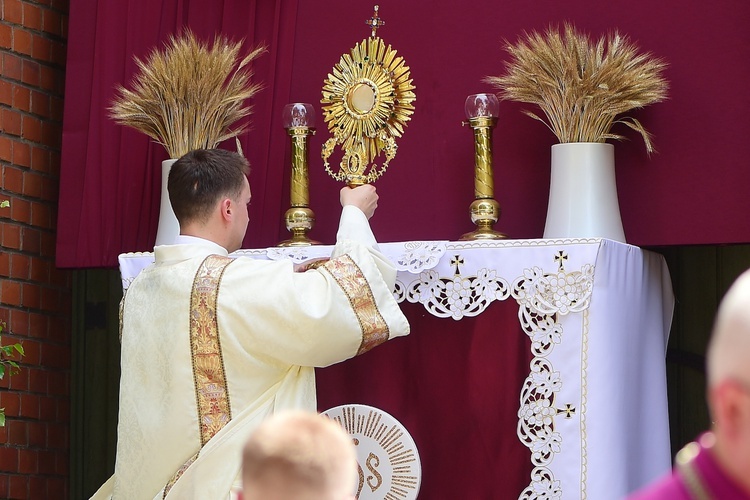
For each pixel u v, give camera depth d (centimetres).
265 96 735
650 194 643
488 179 630
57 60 823
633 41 657
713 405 251
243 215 569
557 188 623
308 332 527
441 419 594
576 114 623
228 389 534
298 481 309
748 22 631
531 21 682
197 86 680
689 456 255
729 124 631
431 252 588
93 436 834
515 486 580
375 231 701
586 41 627
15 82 791
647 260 628
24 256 795
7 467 778
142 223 741
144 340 548
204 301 536
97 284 843
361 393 605
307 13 734
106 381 835
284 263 543
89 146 754
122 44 762
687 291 764
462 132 692
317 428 316
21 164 793
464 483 588
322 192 716
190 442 533
